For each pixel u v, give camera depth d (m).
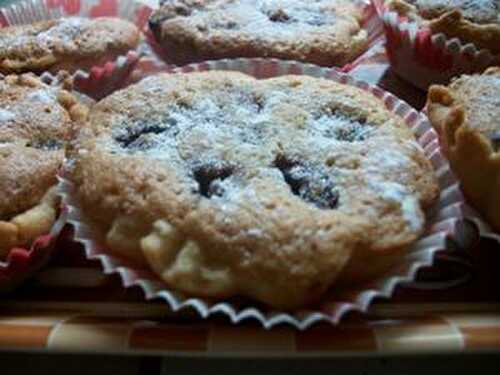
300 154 0.09
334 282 0.08
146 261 0.09
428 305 0.09
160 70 0.14
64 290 0.09
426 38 0.12
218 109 0.10
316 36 0.13
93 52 0.13
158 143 0.10
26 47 0.13
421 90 0.13
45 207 0.09
